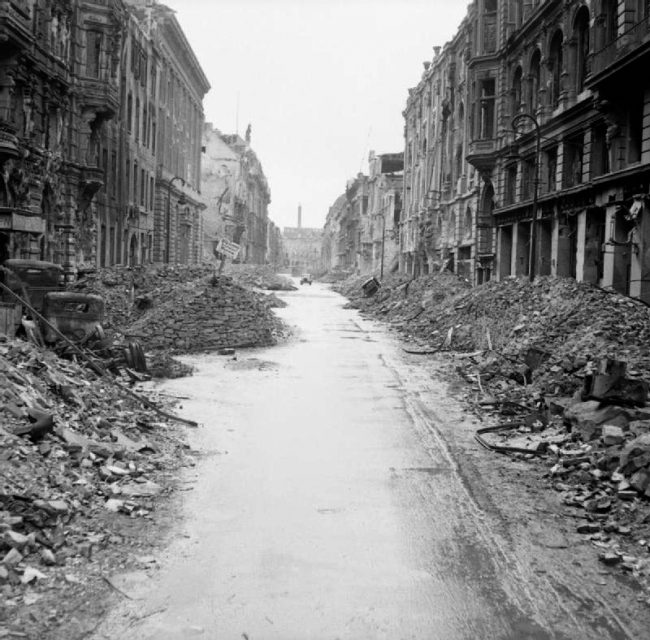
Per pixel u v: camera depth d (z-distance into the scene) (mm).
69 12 39750
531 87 37688
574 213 30141
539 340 21062
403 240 78812
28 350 13133
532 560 7949
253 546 8164
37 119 35625
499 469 11461
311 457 12055
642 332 19125
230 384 19094
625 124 25391
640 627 6539
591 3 28391
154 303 28766
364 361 24766
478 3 43812
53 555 7367
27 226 24188
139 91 57938
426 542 8414
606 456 10742
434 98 63781
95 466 10109
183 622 6418
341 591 7117
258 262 154750
